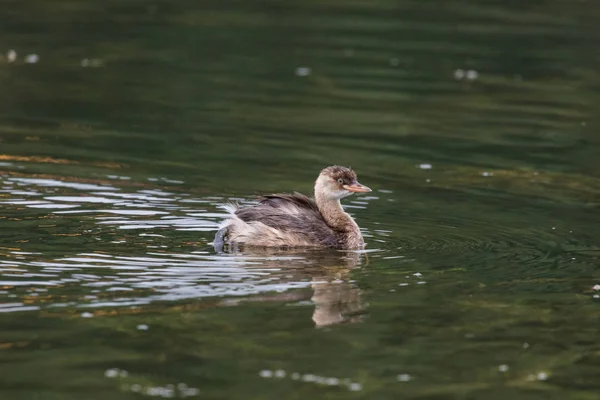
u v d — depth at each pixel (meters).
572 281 13.88
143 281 13.13
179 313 12.23
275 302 12.71
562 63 28.50
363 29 31.70
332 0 35.44
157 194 17.41
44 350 11.16
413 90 25.97
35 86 25.08
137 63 27.53
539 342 11.84
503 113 24.27
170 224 15.64
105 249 14.26
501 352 11.57
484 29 31.80
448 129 22.94
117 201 16.80
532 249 15.36
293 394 10.37
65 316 11.99
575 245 15.56
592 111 24.56
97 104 23.84
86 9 33.34
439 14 33.62
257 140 21.56
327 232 15.30
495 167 20.33
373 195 18.36
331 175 15.77
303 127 22.67
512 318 12.52
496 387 10.71
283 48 29.39
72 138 21.03
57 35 29.95
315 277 13.70
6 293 12.52
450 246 15.37
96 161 19.42
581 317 12.59
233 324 11.99
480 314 12.62
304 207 15.98
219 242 14.80
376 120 23.44
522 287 13.61
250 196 17.62
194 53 28.61
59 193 17.06
